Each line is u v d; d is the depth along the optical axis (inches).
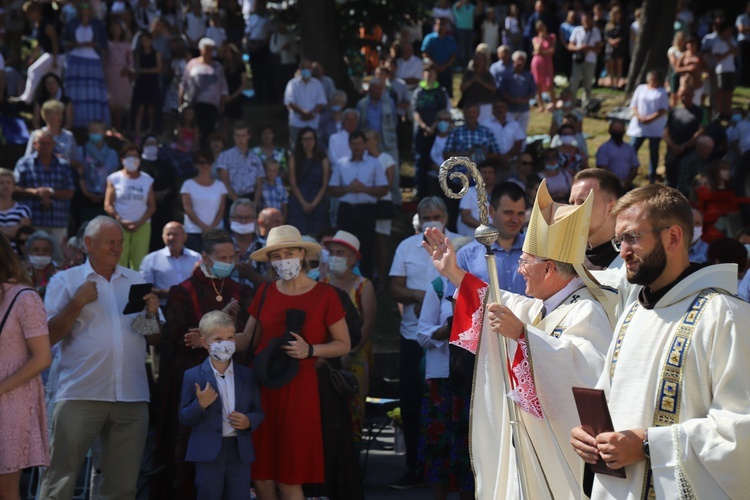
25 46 1101.1
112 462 338.3
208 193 587.5
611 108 1077.8
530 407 228.8
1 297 285.9
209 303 359.6
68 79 816.9
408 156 904.3
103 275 342.0
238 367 328.2
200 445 318.3
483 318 249.0
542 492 233.3
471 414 249.8
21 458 283.3
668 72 1085.8
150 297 336.2
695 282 190.9
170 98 933.2
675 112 822.5
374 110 765.3
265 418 328.2
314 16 941.8
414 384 405.7
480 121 730.8
